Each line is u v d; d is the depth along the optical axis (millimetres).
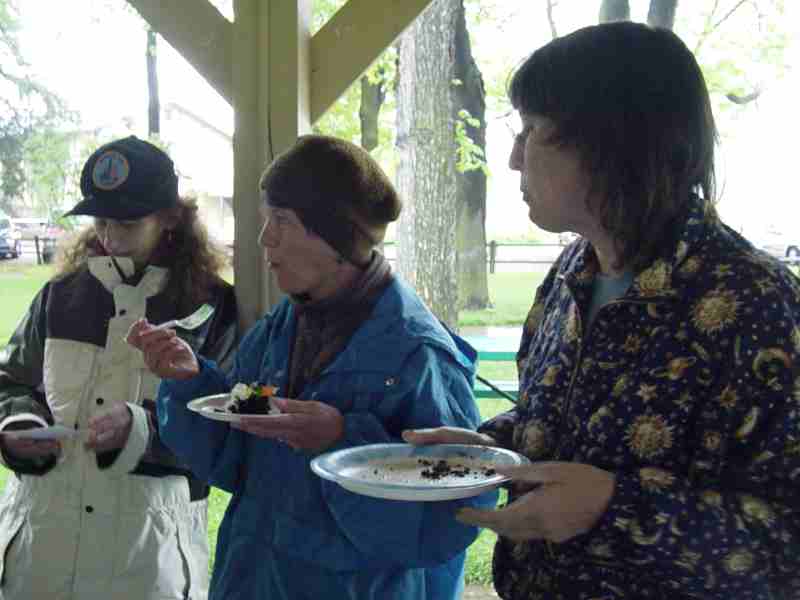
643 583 1120
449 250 6453
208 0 2434
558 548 1197
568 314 1311
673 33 1163
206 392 1939
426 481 1304
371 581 1666
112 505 2168
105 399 2213
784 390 1017
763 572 1031
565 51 1169
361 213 1768
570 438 1214
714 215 1157
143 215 2182
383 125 10453
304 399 1771
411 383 1687
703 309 1086
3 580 2205
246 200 2430
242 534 1797
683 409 1089
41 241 9344
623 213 1148
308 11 2459
